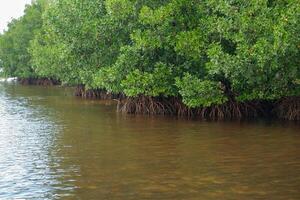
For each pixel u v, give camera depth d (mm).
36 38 54062
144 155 14836
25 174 12719
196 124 21188
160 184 11484
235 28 19562
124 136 18422
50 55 43250
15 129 20891
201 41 21375
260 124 20859
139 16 23141
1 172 12961
